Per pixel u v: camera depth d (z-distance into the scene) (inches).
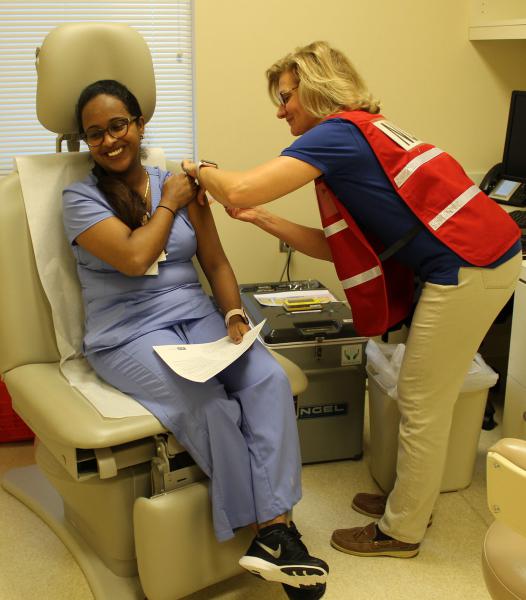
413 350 72.0
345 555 79.8
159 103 111.9
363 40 107.8
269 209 112.7
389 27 107.9
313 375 91.7
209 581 68.9
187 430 65.9
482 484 93.2
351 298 73.6
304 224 114.5
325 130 67.1
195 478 68.6
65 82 72.4
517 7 109.1
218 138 108.0
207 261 80.3
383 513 85.5
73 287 77.7
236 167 109.8
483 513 87.2
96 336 73.1
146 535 64.6
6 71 107.1
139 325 73.1
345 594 73.5
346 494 90.7
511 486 43.4
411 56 110.0
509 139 110.7
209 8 101.8
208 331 75.6
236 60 104.8
